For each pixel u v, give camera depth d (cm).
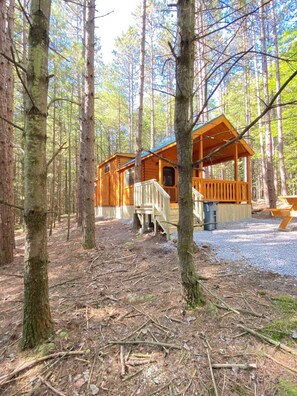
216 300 261
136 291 326
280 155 1213
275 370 164
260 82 1302
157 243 580
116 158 1430
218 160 1238
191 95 222
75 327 245
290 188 2362
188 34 215
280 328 207
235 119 1814
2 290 418
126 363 188
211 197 940
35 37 203
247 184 1055
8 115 630
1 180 575
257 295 271
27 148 207
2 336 255
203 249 468
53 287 390
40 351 211
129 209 1235
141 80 859
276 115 1234
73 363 194
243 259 400
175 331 219
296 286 288
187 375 169
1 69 566
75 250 635
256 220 934
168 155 1076
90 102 628
